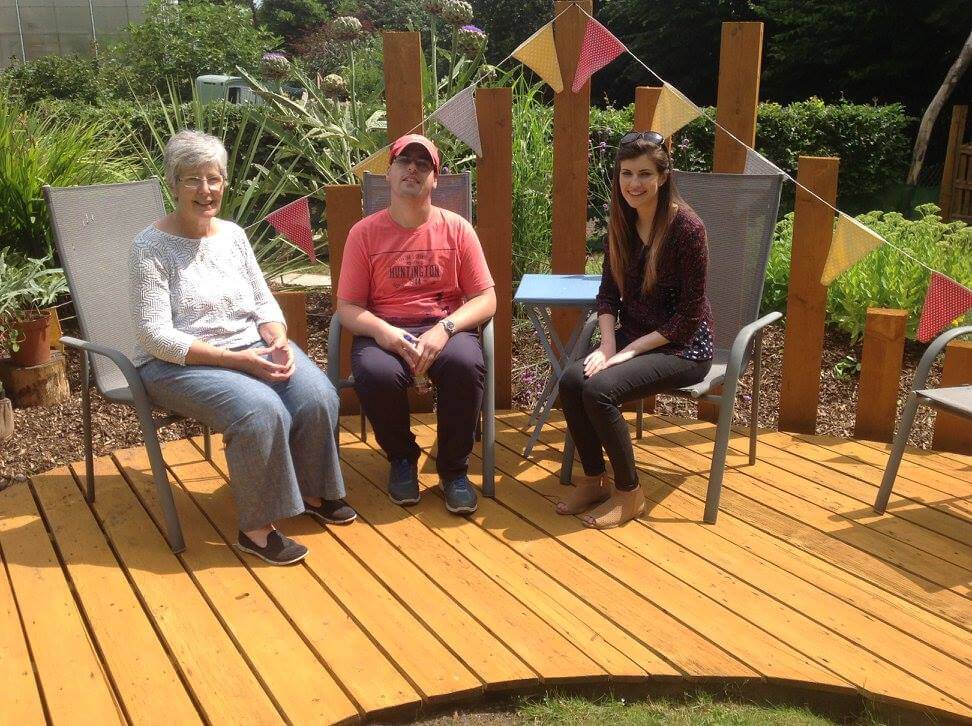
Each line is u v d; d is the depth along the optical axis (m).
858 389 4.00
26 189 4.58
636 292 3.10
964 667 2.31
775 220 3.38
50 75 14.91
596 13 18.02
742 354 2.96
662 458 3.59
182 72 14.32
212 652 2.35
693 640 2.41
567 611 2.54
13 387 4.05
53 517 3.07
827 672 2.28
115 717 2.11
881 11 13.80
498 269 3.91
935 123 13.70
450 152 5.30
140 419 2.77
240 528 2.81
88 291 3.06
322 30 13.53
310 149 5.72
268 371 2.81
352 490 3.30
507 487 3.32
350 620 2.50
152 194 3.30
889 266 4.68
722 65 3.55
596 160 6.76
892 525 3.05
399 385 3.02
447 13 5.39
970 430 3.62
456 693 2.20
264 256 5.45
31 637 2.41
